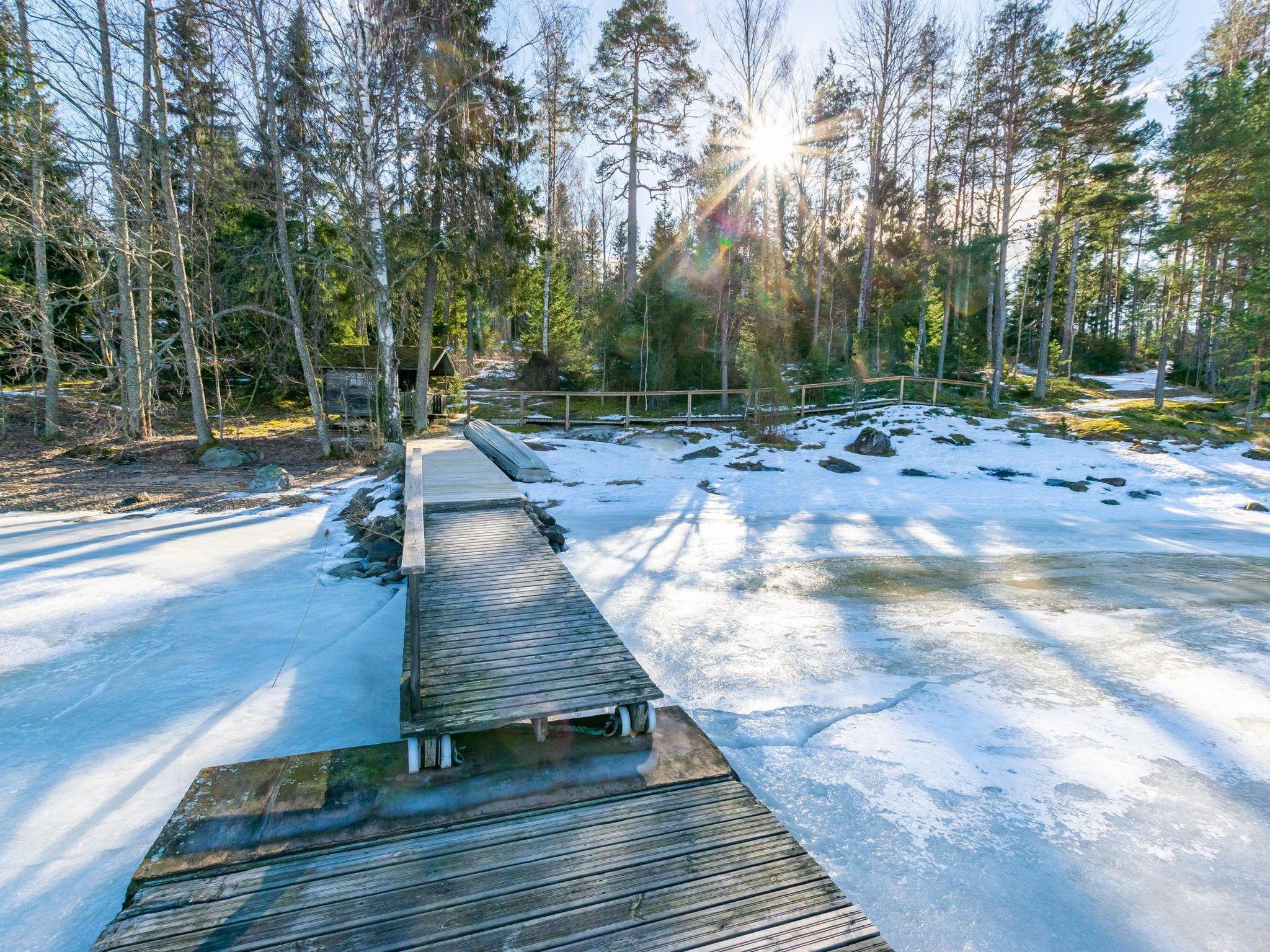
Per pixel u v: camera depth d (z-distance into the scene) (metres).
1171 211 20.94
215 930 2.21
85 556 7.21
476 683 3.61
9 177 14.27
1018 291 42.88
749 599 6.57
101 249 15.07
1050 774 3.63
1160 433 15.91
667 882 2.49
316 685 4.50
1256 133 18.19
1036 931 2.55
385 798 2.95
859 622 5.99
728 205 23.67
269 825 2.75
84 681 4.49
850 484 12.77
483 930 2.23
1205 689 4.68
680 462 14.52
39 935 2.44
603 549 8.23
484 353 40.56
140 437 15.76
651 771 3.23
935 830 3.14
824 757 3.75
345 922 2.25
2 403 14.70
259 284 16.05
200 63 13.27
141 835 3.00
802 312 27.44
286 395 22.70
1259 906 2.69
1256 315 17.98
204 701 4.25
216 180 13.64
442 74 14.68
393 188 15.66
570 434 17.39
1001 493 12.24
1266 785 3.55
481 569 5.68
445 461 12.09
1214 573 7.69
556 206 30.88
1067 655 5.28
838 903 2.42
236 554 7.52
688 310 23.08
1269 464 13.53
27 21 12.38
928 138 27.88
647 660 5.09
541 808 2.93
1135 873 2.88
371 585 6.63
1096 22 20.86
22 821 3.07
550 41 16.61
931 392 21.52
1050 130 21.39
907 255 27.19
